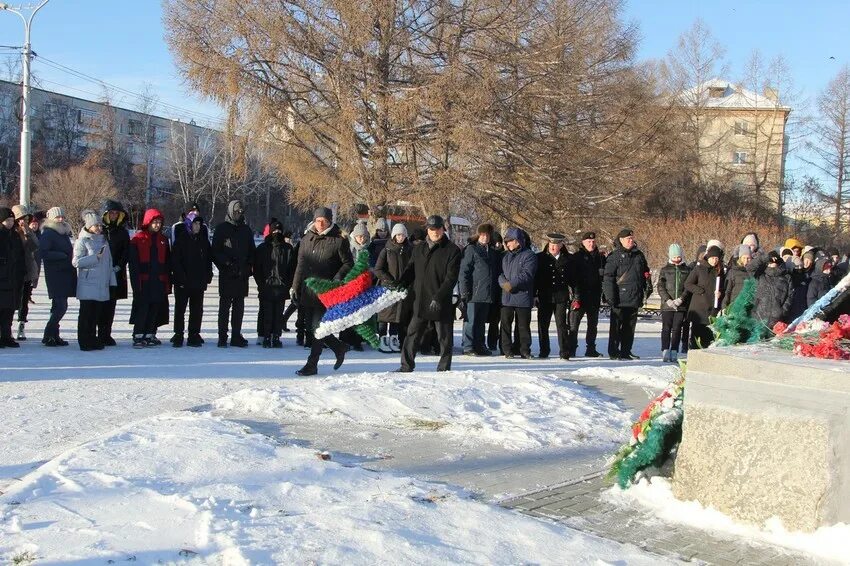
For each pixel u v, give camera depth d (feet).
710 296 44.16
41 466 17.83
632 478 17.06
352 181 90.99
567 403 26.84
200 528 13.87
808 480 14.29
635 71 105.91
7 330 39.32
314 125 92.22
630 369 35.40
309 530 13.92
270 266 43.37
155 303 41.65
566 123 97.81
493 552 13.41
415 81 88.33
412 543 13.51
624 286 45.70
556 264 44.70
